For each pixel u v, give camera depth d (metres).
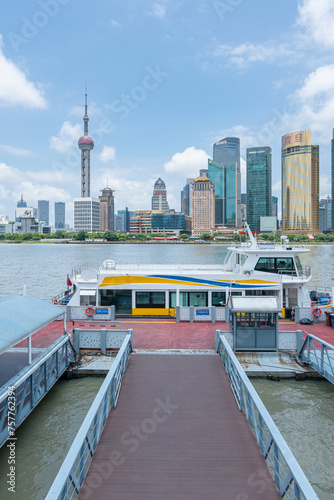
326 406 14.31
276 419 13.34
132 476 8.56
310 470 10.77
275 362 17.22
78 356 17.69
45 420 13.37
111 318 23.30
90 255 160.25
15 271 90.56
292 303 25.55
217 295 24.81
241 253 26.30
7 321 12.70
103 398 10.51
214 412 11.66
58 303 27.33
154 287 24.61
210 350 17.64
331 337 20.05
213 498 7.87
